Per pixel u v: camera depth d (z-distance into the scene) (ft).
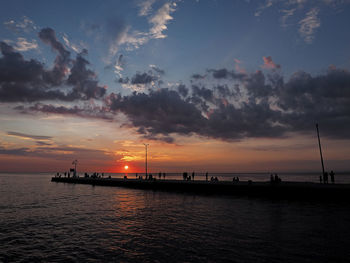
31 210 89.51
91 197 132.46
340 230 56.85
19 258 41.24
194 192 151.23
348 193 100.32
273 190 119.65
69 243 49.08
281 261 38.47
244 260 38.93
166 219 71.15
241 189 131.44
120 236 53.57
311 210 84.53
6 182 284.00
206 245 46.62
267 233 54.70
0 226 64.23
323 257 40.16
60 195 143.33
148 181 190.29
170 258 40.14
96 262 38.96
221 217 73.26
